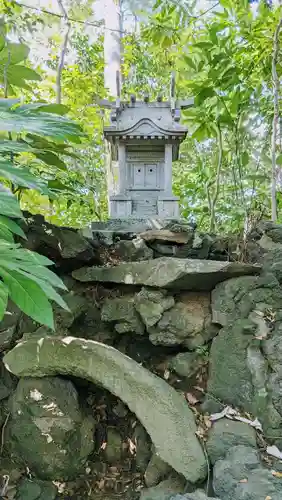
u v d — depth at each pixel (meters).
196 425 1.77
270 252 2.01
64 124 1.51
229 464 1.51
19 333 2.22
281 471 1.50
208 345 2.07
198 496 1.44
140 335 2.25
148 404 1.78
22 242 2.19
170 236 2.33
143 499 1.65
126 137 2.62
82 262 2.33
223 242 2.38
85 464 2.03
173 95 2.79
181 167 4.84
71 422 1.90
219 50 2.74
